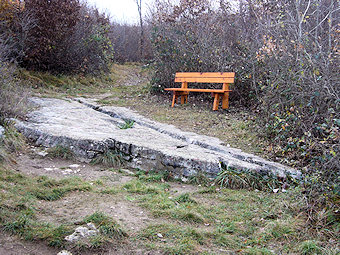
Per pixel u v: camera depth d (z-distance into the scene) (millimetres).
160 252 2703
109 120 7090
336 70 5031
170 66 10586
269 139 6066
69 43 11758
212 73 8641
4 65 6957
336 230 3150
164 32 10805
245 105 8797
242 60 8797
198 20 10422
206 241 2975
